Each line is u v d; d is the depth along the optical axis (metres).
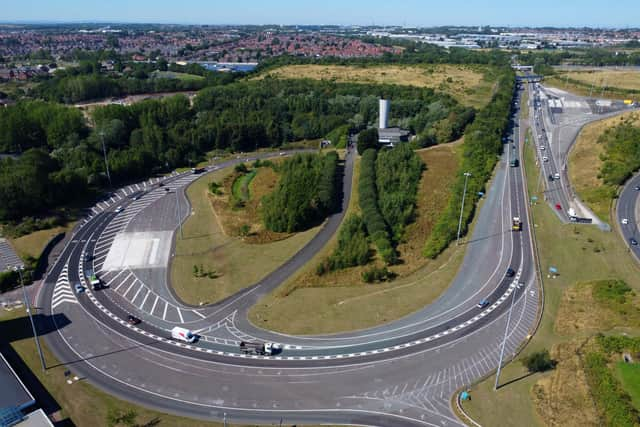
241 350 96.75
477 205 163.88
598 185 176.50
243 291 116.94
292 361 93.75
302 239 141.12
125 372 90.69
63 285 119.62
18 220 154.38
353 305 110.94
